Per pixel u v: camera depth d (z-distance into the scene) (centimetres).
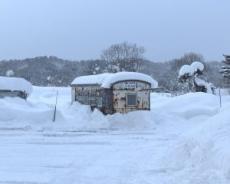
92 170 1368
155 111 3347
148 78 3225
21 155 1736
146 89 3222
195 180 1073
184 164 1297
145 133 2653
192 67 4988
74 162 1546
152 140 2269
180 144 1460
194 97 3566
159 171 1298
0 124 2861
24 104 3409
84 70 9788
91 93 3391
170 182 1121
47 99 5250
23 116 2998
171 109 3450
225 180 1010
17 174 1327
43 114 3047
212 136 1289
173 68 9375
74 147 1984
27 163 1535
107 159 1605
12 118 2969
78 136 2461
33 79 10338
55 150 1883
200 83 4953
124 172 1311
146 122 3014
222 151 1134
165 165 1374
